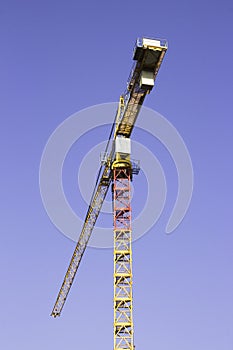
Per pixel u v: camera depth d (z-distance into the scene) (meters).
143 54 100.19
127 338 106.38
